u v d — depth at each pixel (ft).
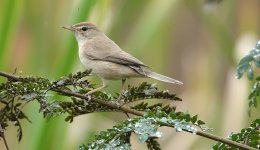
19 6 32.63
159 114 16.34
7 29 32.09
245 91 36.76
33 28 37.63
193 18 46.26
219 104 39.68
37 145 31.14
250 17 40.96
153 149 17.97
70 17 36.42
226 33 39.60
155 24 38.24
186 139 39.42
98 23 36.58
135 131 15.85
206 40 45.44
